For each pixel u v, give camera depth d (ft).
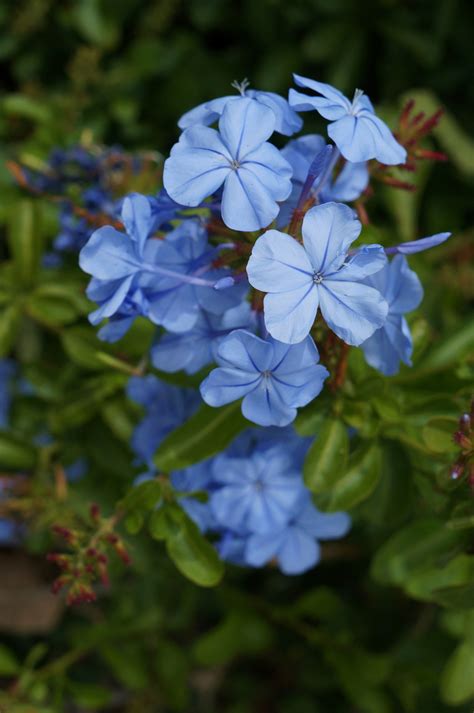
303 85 1.07
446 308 1.55
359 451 1.20
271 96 1.09
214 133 1.04
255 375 1.06
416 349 1.22
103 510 1.40
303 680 1.65
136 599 1.57
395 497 1.24
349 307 1.03
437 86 1.75
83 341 1.34
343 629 1.59
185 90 1.78
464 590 1.16
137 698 1.61
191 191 1.03
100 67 1.83
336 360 1.14
